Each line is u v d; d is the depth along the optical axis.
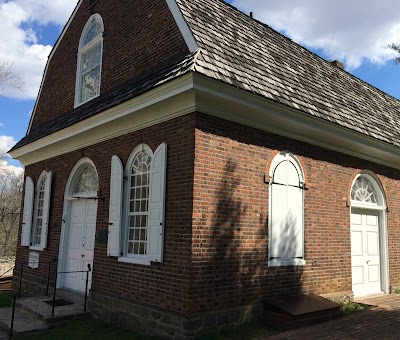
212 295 7.23
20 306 9.60
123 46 10.25
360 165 11.41
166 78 7.39
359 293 11.20
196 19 8.44
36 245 12.60
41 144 12.40
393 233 12.37
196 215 7.17
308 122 9.16
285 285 8.71
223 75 7.41
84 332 7.85
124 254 8.69
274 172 8.87
